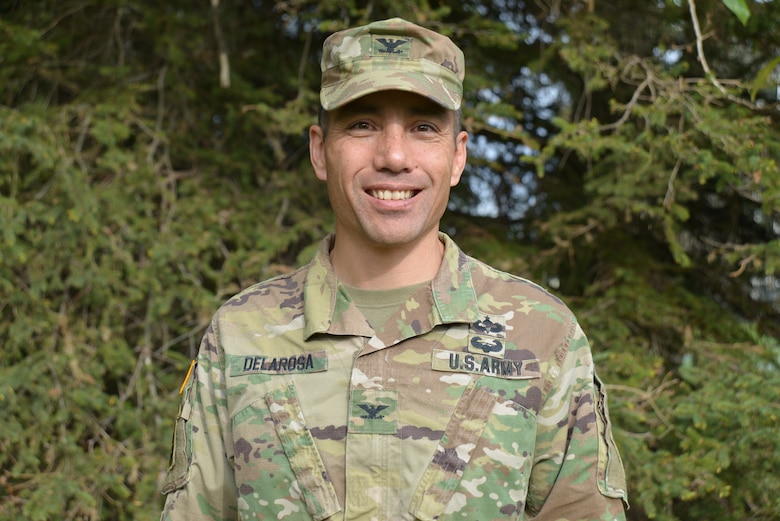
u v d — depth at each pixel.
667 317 4.27
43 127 4.27
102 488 4.02
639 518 4.11
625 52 4.41
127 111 4.47
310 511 1.80
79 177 4.21
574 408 1.89
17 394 4.04
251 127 4.69
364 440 1.80
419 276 1.96
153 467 4.07
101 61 4.84
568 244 4.23
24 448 3.98
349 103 1.90
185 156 4.73
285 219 4.82
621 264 4.52
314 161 2.12
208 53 4.77
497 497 1.77
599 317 4.30
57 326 4.19
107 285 4.25
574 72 4.69
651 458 3.66
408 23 1.96
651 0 4.38
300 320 1.97
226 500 1.96
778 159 3.92
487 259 4.43
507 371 1.85
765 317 4.75
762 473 3.51
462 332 1.88
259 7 4.94
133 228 4.32
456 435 1.80
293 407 1.87
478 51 4.55
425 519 1.75
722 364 3.85
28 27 4.59
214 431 1.97
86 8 4.80
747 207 4.73
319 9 4.25
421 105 1.90
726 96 3.76
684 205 4.60
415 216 1.89
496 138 4.89
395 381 1.84
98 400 4.10
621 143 3.85
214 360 2.01
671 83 3.97
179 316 4.73
